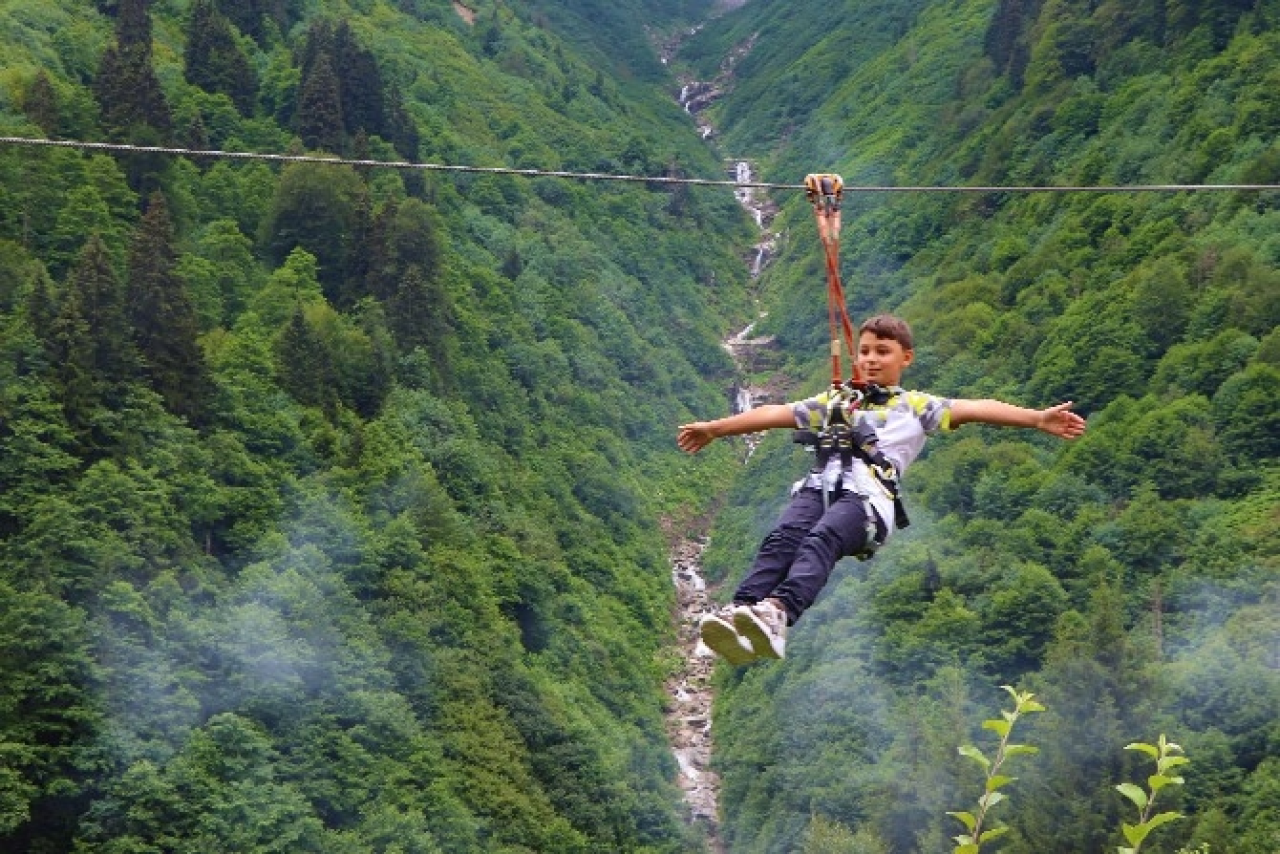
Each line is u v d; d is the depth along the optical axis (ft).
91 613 173.88
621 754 218.79
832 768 195.62
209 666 177.58
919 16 615.57
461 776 187.93
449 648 210.79
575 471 309.01
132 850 152.76
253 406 230.27
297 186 294.66
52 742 163.94
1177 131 326.65
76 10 356.18
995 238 353.92
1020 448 256.52
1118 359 267.18
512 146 449.48
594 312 377.71
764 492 320.29
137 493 190.90
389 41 464.24
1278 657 181.16
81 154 283.59
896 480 33.63
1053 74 392.06
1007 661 204.85
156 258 222.69
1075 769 166.91
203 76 345.72
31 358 200.95
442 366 285.64
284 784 166.91
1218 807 160.45
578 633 248.73
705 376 411.34
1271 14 335.67
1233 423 235.61
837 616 235.61
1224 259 268.00
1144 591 210.38
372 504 231.09
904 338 35.32
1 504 182.39
